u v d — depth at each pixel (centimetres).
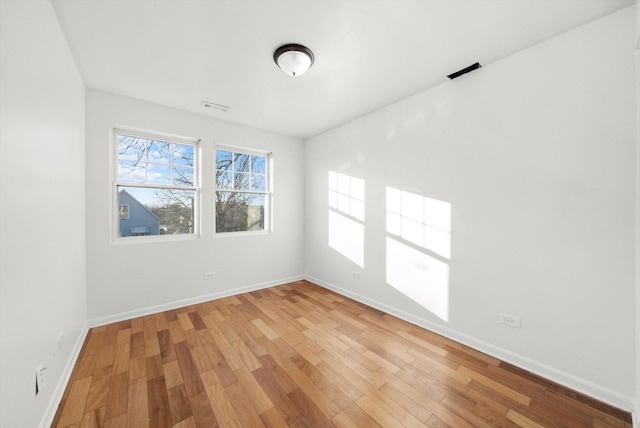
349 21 164
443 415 146
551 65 177
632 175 150
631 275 150
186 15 159
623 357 152
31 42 124
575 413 147
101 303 257
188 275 312
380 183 301
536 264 184
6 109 102
